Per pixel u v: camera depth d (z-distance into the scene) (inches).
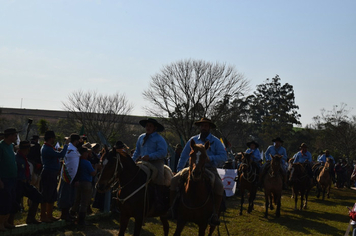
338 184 997.8
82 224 351.3
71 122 1583.4
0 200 274.4
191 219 243.4
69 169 332.5
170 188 261.6
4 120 1626.5
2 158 272.1
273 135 2341.3
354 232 246.2
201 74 1437.0
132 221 392.8
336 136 1620.3
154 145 281.0
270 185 462.3
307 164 574.9
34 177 400.2
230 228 390.6
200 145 235.8
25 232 305.4
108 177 246.7
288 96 2682.1
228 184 430.0
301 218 468.8
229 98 1464.1
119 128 1509.6
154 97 1445.6
